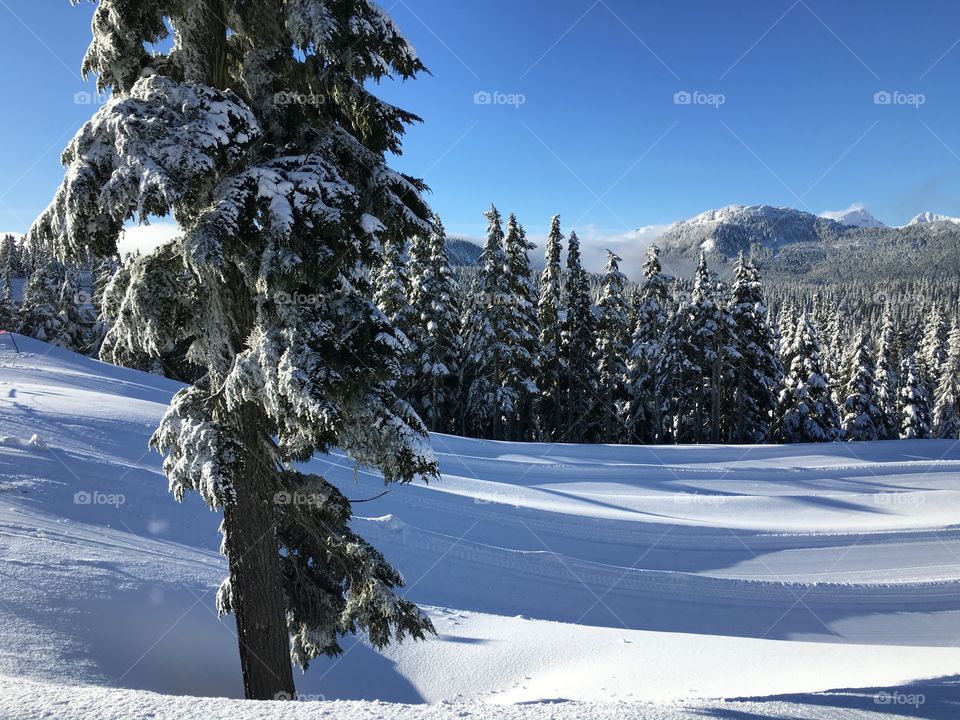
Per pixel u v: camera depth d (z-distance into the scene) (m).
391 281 34.09
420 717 3.34
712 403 37.78
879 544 18.00
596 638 9.52
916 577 15.85
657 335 38.69
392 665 8.33
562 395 41.66
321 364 4.99
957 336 53.44
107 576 8.09
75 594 7.37
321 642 6.50
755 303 38.78
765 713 3.92
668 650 8.86
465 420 42.84
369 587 6.10
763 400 39.97
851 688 4.78
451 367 38.53
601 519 18.62
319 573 6.67
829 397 38.47
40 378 23.53
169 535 11.18
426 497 18.39
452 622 10.14
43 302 42.97
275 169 5.21
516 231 36.84
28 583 7.27
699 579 14.50
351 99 5.79
